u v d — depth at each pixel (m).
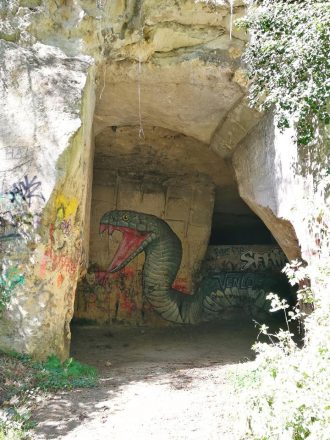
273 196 9.02
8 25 7.86
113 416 5.63
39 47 7.92
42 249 7.21
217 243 16.61
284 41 6.91
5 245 7.16
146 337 12.63
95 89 9.10
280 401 3.92
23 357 6.92
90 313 13.52
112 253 13.80
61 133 7.43
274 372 4.39
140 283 13.87
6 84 7.56
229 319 14.24
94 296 13.59
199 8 8.55
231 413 5.36
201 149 12.72
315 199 7.11
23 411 5.53
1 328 6.99
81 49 8.18
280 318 14.24
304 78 6.89
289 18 7.00
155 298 13.82
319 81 6.49
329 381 3.77
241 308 14.36
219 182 14.17
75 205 7.72
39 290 7.18
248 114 9.70
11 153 7.39
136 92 9.84
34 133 7.44
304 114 6.84
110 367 8.61
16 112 7.50
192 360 9.67
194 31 8.87
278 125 7.23
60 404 5.99
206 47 8.95
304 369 3.98
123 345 11.64
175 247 14.05
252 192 10.20
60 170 7.33
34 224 7.19
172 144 12.59
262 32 7.46
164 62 9.04
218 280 14.47
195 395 6.39
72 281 7.98
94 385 6.88
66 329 7.86
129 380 7.32
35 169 7.34
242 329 13.47
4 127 7.46
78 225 7.98
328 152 6.87
